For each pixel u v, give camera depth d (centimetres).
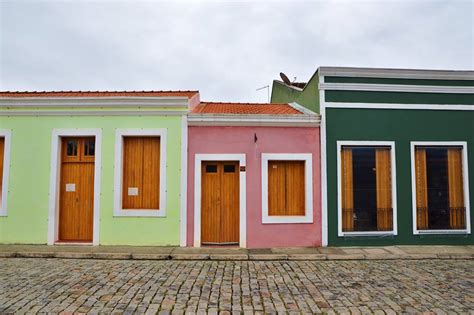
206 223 921
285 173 943
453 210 948
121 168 912
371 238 917
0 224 905
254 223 905
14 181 915
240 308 498
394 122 951
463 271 702
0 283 595
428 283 618
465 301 529
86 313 474
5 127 927
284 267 729
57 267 708
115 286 586
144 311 483
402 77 956
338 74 945
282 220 909
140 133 916
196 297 539
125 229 898
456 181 956
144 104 914
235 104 1270
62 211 930
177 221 898
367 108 947
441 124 961
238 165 930
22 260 769
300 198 940
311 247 902
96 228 898
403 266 741
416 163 952
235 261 780
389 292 569
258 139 923
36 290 560
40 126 925
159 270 692
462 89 965
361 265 749
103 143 916
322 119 932
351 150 944
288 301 527
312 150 931
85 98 912
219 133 920
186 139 914
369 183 938
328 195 922
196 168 911
